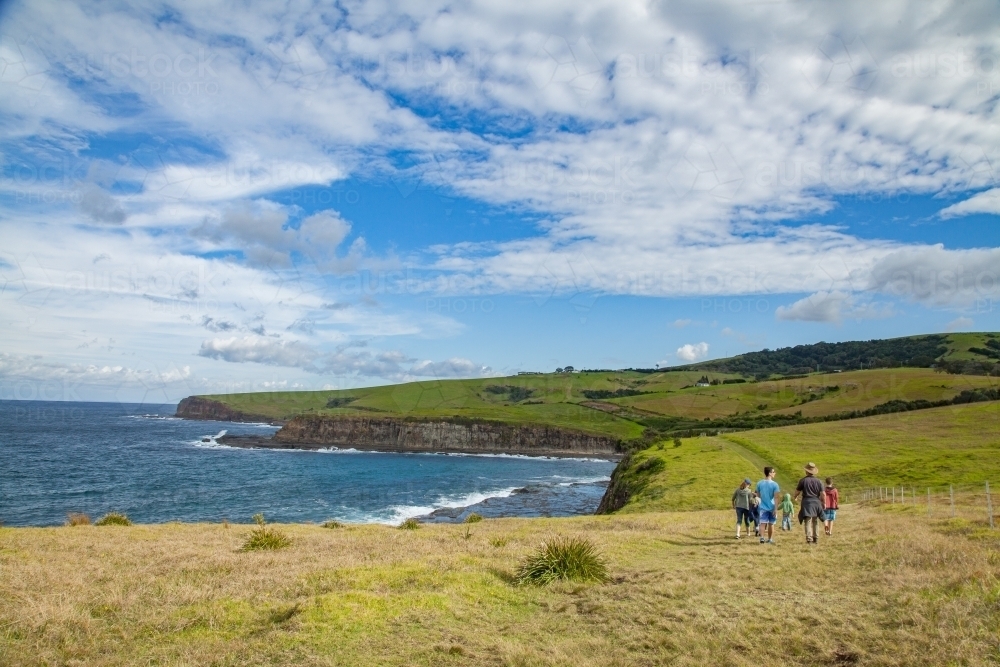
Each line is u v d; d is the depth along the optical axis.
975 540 15.61
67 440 133.75
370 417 165.12
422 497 71.00
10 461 88.50
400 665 7.86
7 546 18.08
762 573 12.91
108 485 69.56
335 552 17.62
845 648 7.96
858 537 17.98
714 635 8.68
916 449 59.72
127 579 12.97
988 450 49.97
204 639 8.88
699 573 13.16
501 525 28.52
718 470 55.69
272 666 7.82
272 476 85.81
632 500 51.78
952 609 8.79
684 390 184.00
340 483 81.12
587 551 13.45
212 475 83.81
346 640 8.71
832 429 78.06
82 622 9.51
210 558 16.08
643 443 106.31
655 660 7.89
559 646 8.49
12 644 8.54
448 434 157.62
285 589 11.89
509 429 156.62
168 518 52.00
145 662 8.01
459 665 7.91
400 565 14.02
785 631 8.68
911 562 12.91
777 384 166.00
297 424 161.50
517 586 12.34
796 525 24.31
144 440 143.25
